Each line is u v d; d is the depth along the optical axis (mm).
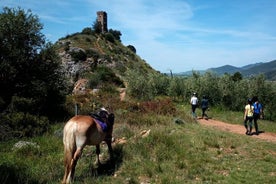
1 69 17359
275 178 9594
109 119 10258
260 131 19344
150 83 38125
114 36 124938
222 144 13344
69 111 20156
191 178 9422
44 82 18547
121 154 11086
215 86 31547
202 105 23906
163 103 22500
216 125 20672
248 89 30391
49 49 19875
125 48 114875
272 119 28031
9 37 18219
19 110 16391
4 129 13977
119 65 87938
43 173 9258
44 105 18656
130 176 9438
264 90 29125
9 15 18406
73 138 8570
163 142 12305
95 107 21500
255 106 17938
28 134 14484
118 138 13281
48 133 14758
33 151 11453
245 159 11602
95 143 9516
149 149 11555
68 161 8414
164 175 9367
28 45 19047
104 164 10414
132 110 20969
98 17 121688
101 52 92562
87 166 10148
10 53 17859
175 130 15164
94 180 8875
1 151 11719
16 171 9117
